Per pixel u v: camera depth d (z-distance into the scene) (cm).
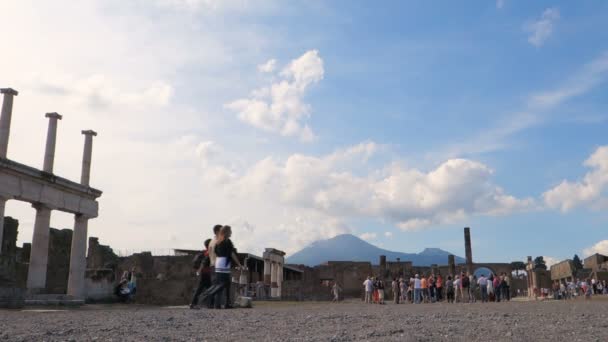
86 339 791
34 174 2417
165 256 4956
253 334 888
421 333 915
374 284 4453
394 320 1210
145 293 3041
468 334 909
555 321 1223
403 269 8500
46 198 2530
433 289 4284
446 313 1551
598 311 1722
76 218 2853
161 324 1047
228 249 1716
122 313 1444
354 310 1772
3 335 821
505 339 835
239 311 1550
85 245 2870
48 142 2642
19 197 2364
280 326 1034
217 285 1688
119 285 3066
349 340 809
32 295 2322
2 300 1892
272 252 6216
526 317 1374
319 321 1161
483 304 2814
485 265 8656
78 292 2783
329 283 7938
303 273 8212
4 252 3331
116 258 5047
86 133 2967
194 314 1362
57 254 3878
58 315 1353
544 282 7325
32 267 2498
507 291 4275
